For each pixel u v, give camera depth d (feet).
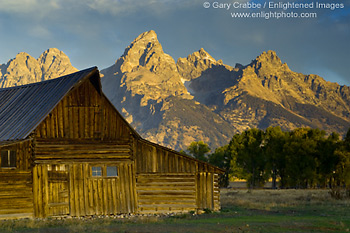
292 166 316.19
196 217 111.65
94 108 115.75
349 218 107.24
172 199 121.39
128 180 117.80
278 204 151.33
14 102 123.85
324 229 86.28
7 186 103.76
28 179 106.11
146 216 115.44
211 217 112.06
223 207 142.51
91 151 114.32
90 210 111.75
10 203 103.50
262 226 89.66
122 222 99.96
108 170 115.96
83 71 115.75
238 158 367.66
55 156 109.70
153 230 83.46
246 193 232.32
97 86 115.55
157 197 120.16
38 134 108.58
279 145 343.46
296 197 186.50
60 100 109.70
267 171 357.20
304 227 88.69
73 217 109.40
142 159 120.37
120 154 117.70
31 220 99.86
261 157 357.00
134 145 119.85
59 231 83.76
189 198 122.83
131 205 117.29
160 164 121.60
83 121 114.42
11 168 104.53
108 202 114.32
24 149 106.52
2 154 104.01
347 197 175.32
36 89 124.16
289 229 85.56
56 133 110.93
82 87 115.03
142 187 119.34
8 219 102.68
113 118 117.80
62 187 109.70
